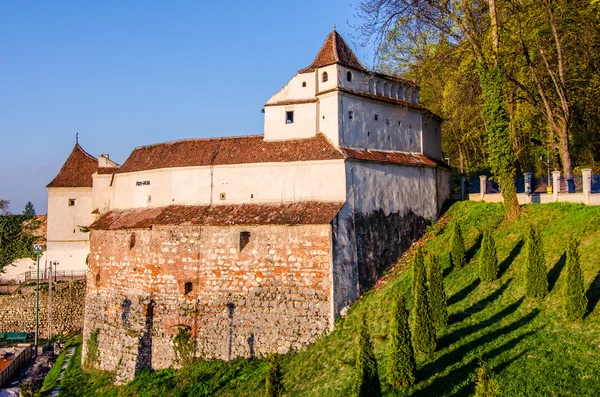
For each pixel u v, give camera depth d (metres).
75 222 53.41
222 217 31.86
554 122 34.56
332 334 27.95
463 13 33.53
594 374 17.00
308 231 29.33
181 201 34.44
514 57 37.12
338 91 31.70
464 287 26.34
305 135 33.09
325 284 28.64
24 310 49.25
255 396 25.72
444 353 20.94
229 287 30.67
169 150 37.00
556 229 27.19
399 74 45.66
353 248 30.12
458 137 48.34
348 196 30.42
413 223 34.84
